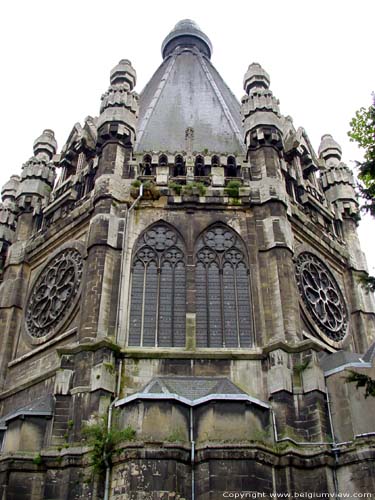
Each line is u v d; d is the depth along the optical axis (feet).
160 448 89.30
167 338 113.80
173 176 137.59
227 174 140.05
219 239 126.93
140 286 119.85
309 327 125.70
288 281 117.80
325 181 170.60
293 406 101.55
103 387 101.65
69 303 127.95
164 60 208.85
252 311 116.78
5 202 175.11
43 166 167.12
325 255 144.77
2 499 95.45
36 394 119.65
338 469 94.07
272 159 137.49
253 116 145.18
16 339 137.08
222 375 107.24
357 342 139.64
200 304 118.52
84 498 89.10
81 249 132.26
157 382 101.04
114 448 90.99
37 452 99.76
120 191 130.72
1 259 163.02
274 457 92.99
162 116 164.14
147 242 125.59
